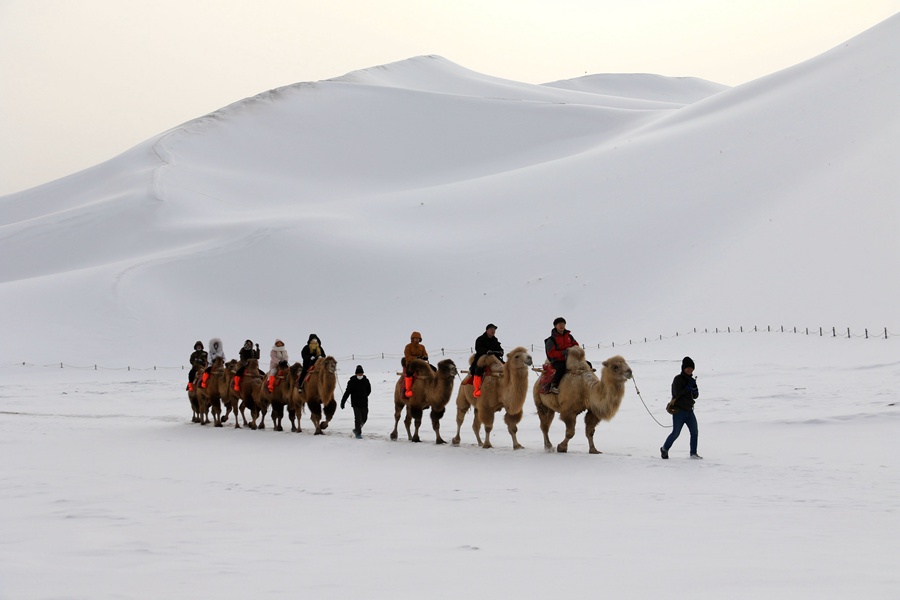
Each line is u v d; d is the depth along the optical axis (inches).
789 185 7273.6
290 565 757.9
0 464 1720.0
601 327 6018.7
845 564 759.7
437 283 7495.1
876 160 6904.5
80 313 7308.1
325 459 1824.6
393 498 1278.3
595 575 714.2
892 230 5831.7
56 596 609.0
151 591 636.7
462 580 693.9
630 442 2022.6
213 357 2984.7
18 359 6353.3
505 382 1855.3
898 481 1371.8
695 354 4603.8
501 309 6806.1
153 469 1667.1
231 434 2437.3
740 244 6510.8
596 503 1197.7
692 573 721.0
